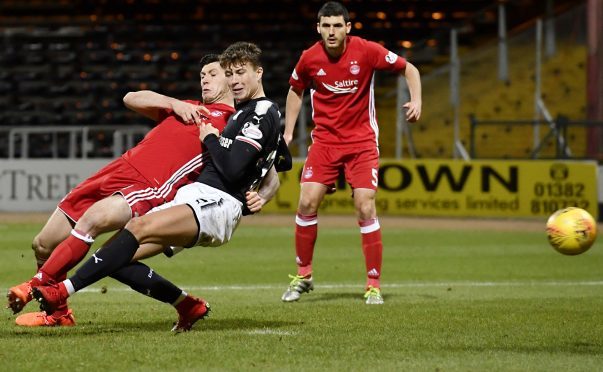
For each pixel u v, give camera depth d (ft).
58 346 60.39
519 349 62.44
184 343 62.08
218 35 331.98
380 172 220.02
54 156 237.25
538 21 257.96
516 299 92.89
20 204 232.94
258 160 66.23
